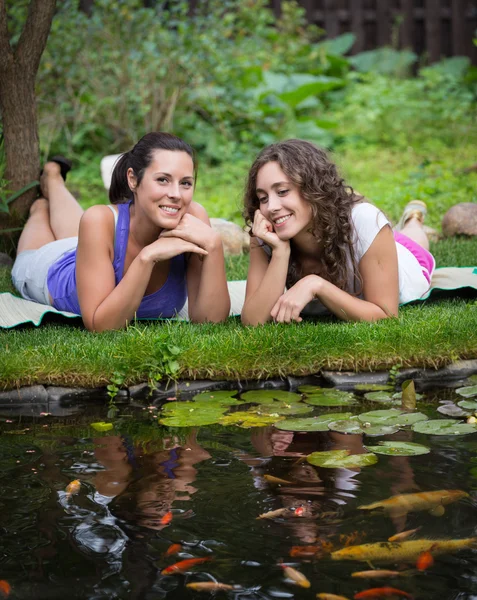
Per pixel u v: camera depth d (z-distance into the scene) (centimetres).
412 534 210
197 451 276
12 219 552
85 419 315
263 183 365
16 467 264
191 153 371
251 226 401
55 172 545
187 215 380
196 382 345
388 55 1244
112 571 195
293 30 1173
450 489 238
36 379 336
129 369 342
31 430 303
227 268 529
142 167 363
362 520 219
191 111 980
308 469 257
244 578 190
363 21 1295
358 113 1097
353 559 198
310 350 354
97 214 377
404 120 1080
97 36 898
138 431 299
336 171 375
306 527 216
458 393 338
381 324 374
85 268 378
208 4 1107
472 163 872
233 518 222
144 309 402
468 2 1273
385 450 271
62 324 408
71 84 901
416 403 327
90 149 966
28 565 198
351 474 251
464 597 181
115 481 251
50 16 527
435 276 462
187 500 235
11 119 540
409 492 237
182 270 405
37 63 538
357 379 351
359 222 379
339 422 299
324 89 1016
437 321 376
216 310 393
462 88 1163
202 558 200
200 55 901
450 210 618
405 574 190
